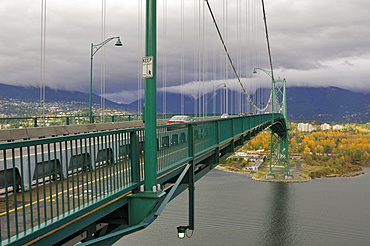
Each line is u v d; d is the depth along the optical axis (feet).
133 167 21.81
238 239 109.40
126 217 21.45
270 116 144.36
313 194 187.83
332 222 131.44
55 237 15.55
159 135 26.00
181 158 30.76
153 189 21.22
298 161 355.97
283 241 111.04
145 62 21.44
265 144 481.46
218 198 163.12
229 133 52.54
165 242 101.65
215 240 106.52
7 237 13.89
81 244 16.61
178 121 99.30
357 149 400.47
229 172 276.00
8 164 25.49
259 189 196.44
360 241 112.16
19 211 18.07
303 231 120.47
